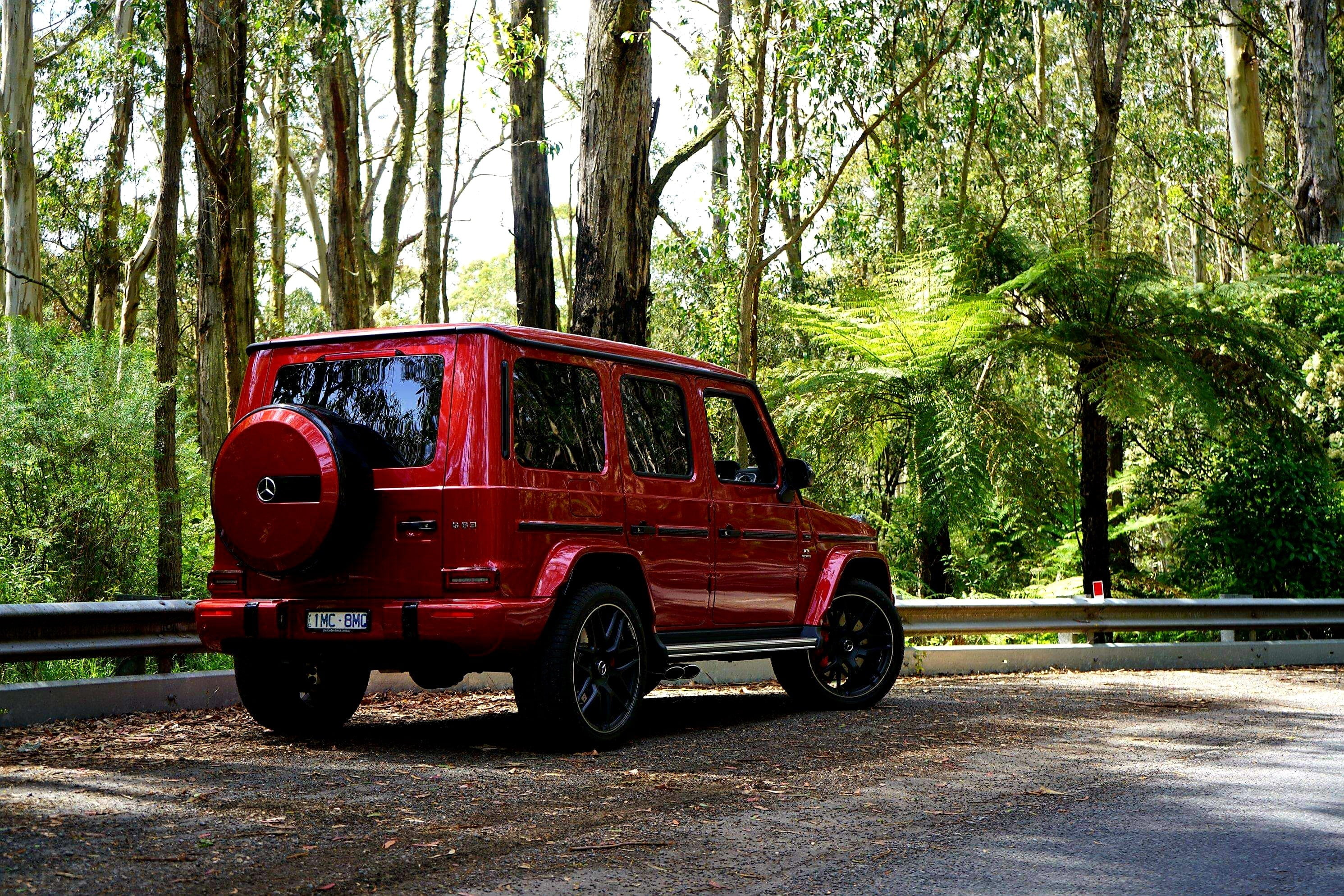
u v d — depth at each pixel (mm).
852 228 22078
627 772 6230
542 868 4371
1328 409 17703
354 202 25953
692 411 8062
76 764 6066
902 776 6266
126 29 23484
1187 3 28250
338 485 6445
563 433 7004
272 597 6902
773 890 4184
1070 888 4273
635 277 13031
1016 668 11930
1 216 23719
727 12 19875
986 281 16781
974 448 15484
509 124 15977
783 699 9648
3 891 3861
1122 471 19547
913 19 20359
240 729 7523
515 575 6535
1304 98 22828
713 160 27562
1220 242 32219
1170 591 17797
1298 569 16203
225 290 13195
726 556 8008
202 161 15438
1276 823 5324
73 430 11930
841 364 16719
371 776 5980
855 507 18109
